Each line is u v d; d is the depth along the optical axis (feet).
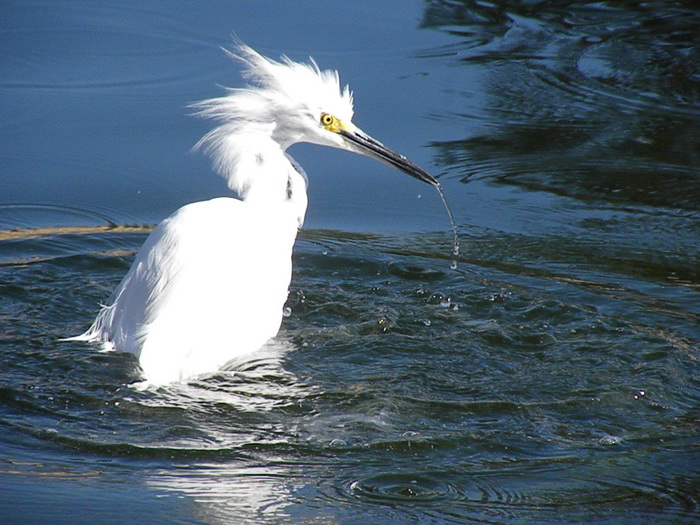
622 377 31.58
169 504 23.67
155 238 34.32
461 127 54.90
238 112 38.37
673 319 36.50
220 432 27.48
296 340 34.32
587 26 68.59
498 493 24.67
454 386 30.91
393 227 46.60
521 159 52.60
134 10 67.05
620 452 26.91
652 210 48.14
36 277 39.58
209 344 31.58
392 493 24.57
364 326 35.63
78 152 51.13
